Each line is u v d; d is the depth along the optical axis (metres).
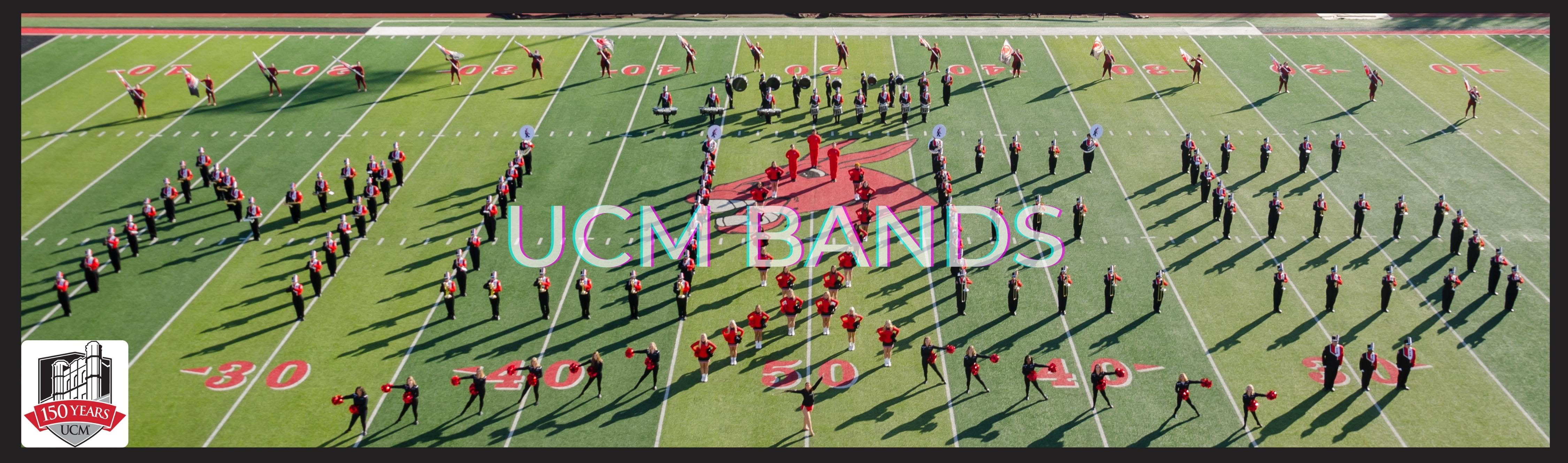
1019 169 39.25
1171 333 28.59
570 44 53.19
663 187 37.84
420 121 43.59
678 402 25.78
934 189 37.69
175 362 27.28
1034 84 47.81
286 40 53.16
